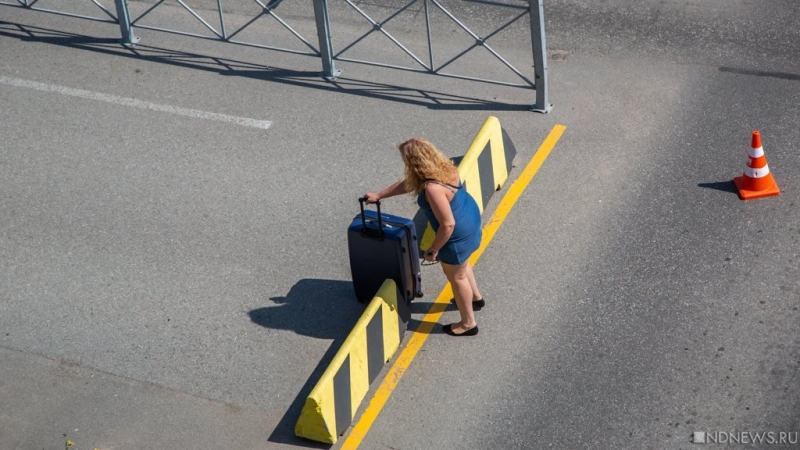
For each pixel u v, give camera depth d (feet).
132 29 66.95
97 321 45.80
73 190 54.08
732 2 66.44
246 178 54.08
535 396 40.27
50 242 50.62
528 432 38.86
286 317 45.27
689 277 45.01
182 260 48.93
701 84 58.49
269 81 62.44
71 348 44.47
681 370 40.57
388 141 56.13
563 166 53.01
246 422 40.34
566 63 61.98
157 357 43.73
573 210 49.88
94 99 61.67
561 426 38.93
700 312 43.14
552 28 65.98
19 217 52.44
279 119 58.75
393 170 53.72
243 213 51.62
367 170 53.88
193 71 63.87
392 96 60.23
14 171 55.72
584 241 47.83
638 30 64.54
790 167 50.96
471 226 39.37
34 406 41.75
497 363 42.01
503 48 64.13
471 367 41.96
